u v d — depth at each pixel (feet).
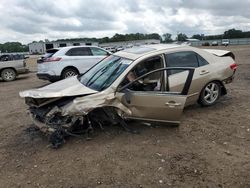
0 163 14.78
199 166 13.67
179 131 17.83
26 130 19.40
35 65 90.33
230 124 18.92
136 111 16.97
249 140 16.47
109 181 12.67
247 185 12.11
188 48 20.63
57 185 12.57
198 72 20.75
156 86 18.20
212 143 16.14
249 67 50.29
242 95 26.63
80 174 13.33
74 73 39.60
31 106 17.98
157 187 12.12
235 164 13.80
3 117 23.04
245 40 295.07
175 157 14.57
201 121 19.49
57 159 14.87
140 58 17.98
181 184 12.28
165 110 16.87
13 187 12.62
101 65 20.11
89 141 16.71
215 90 22.47
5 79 49.34
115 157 14.74
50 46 260.42
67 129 16.31
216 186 12.09
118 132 17.78
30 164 14.51
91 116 17.35
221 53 23.77
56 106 16.56
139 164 13.99
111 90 16.67
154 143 16.21
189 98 20.66
